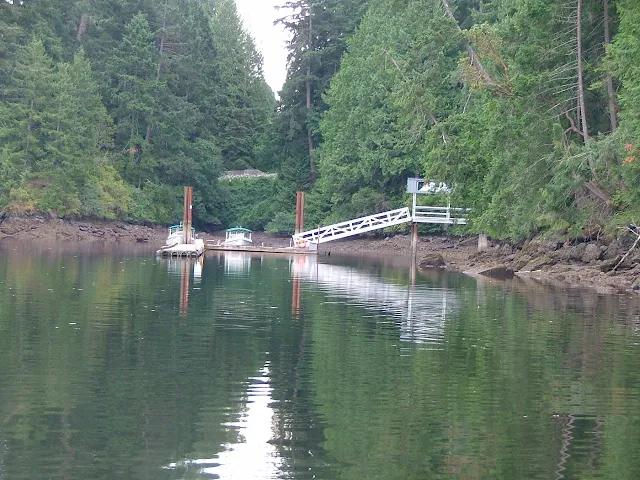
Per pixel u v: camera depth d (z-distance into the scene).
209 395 15.19
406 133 66.19
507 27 46.72
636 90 34.59
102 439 12.62
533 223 48.56
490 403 14.94
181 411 14.13
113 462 11.70
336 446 12.52
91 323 22.67
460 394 15.54
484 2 74.56
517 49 46.28
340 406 14.63
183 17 101.81
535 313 27.02
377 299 31.16
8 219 75.31
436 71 58.62
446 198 60.97
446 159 51.97
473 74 48.81
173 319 23.97
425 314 26.56
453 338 21.64
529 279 42.94
